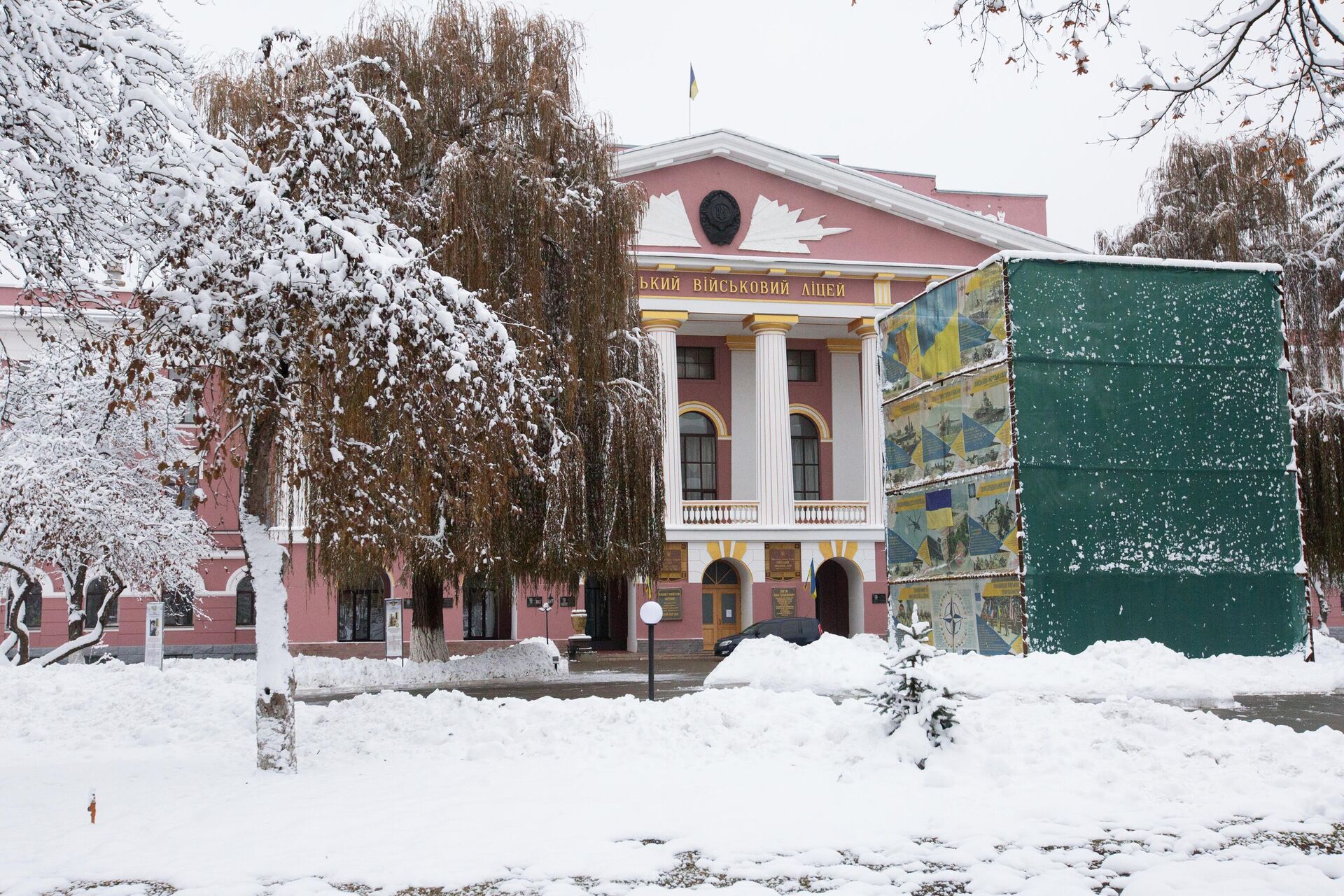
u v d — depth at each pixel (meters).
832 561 51.09
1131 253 37.06
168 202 11.59
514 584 29.89
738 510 47.47
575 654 43.75
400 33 25.98
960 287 24.27
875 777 10.71
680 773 11.23
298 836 8.92
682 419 51.22
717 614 47.91
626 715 13.74
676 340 50.62
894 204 49.22
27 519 25.72
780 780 10.70
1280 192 34.28
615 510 27.02
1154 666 19.78
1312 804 9.36
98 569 27.81
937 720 11.30
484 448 13.51
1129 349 23.09
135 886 7.68
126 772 12.21
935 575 24.83
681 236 47.34
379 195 13.96
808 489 52.09
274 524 18.41
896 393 26.78
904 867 7.86
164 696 18.14
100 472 26.75
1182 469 22.98
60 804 10.39
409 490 14.80
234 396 12.30
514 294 24.94
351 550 24.30
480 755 12.56
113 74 11.65
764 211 48.28
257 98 23.53
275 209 11.86
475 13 27.09
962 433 24.05
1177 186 36.78
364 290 11.94
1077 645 21.95
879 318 27.58
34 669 21.06
